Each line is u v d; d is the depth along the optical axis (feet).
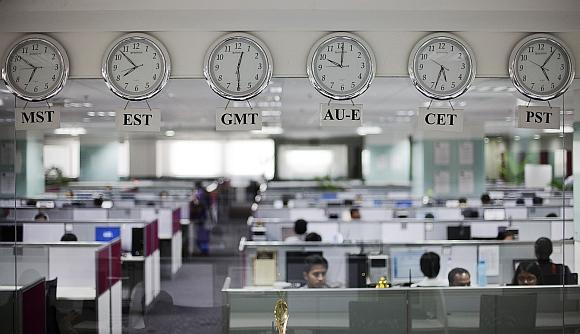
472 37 15.94
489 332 16.48
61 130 30.40
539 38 15.89
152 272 26.99
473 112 29.09
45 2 15.61
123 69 15.81
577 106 16.48
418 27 15.85
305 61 15.93
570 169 20.38
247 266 21.38
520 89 15.98
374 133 57.21
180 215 37.22
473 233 27.91
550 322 16.56
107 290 20.92
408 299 16.42
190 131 48.83
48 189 37.45
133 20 15.75
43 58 15.79
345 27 15.87
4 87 15.83
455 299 16.39
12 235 19.17
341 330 16.39
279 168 66.03
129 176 52.95
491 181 46.98
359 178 62.64
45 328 19.03
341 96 15.89
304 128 48.70
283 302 16.28
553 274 20.54
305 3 15.72
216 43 15.79
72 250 19.69
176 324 21.07
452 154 48.26
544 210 32.89
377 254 21.24
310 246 21.33
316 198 46.80
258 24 15.83
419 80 15.90
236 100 16.06
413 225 28.12
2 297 18.13
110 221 27.09
